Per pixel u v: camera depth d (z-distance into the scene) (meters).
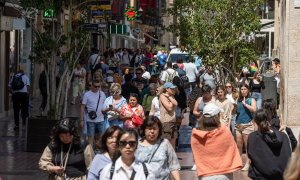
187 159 21.28
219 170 12.15
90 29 24.34
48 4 22.39
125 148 9.10
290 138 13.24
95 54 42.84
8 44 32.78
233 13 28.97
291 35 26.00
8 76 32.91
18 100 27.19
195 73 39.53
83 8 23.45
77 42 22.97
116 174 9.10
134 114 18.48
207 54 29.22
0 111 31.88
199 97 20.33
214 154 12.17
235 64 29.05
